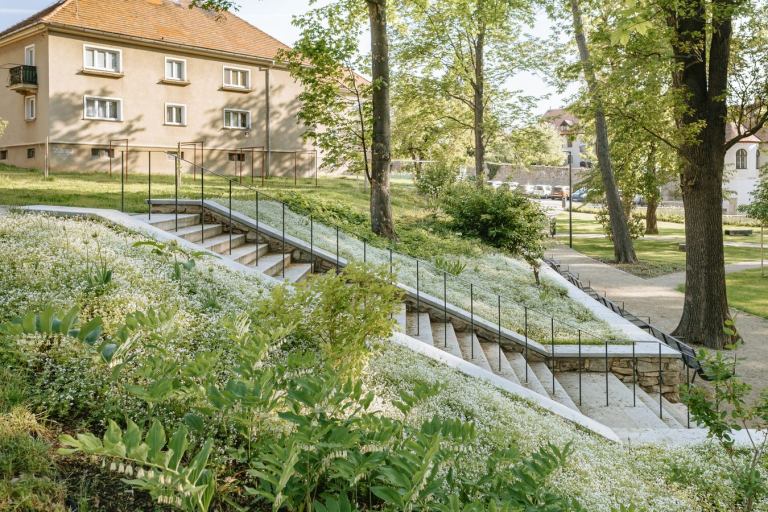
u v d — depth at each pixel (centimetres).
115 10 2823
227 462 388
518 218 1970
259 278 841
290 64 1731
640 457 649
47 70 2588
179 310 607
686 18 1423
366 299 605
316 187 2517
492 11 2653
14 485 317
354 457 312
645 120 1497
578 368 1049
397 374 651
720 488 573
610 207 2873
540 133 3180
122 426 403
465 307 1152
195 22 3109
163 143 2922
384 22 1636
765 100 1517
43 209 957
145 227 944
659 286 2241
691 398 598
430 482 303
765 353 1368
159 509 325
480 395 662
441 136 3466
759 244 3638
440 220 2145
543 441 588
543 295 1377
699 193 1491
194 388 357
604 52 1521
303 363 400
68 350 469
